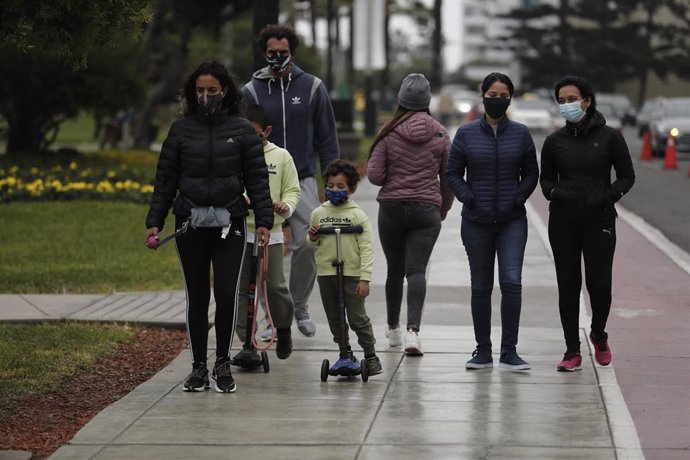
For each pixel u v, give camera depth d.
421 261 22.22
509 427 17.08
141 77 65.50
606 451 15.83
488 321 21.03
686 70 183.88
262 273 20.56
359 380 20.23
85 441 16.52
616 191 20.09
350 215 20.16
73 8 17.97
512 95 20.53
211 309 26.52
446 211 23.08
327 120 23.52
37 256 35.09
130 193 50.31
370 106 113.00
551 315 26.16
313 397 19.00
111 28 18.80
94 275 31.69
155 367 21.75
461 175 20.88
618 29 188.25
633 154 93.75
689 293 28.78
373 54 50.34
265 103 23.11
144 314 25.95
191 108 19.17
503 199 20.58
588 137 20.25
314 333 23.70
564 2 197.25
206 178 18.72
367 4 50.53
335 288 20.39
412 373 20.72
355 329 20.39
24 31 18.31
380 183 22.34
